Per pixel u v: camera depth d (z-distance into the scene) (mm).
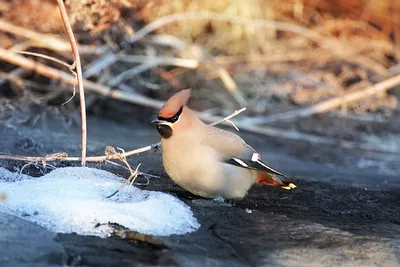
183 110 7324
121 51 12844
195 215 6910
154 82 14125
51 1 12430
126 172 8695
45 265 5301
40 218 6164
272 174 7820
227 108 14273
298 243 6367
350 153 13430
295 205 7969
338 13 17406
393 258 6184
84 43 13203
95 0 10656
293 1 16703
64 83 12141
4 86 12461
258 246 6207
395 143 14070
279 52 15844
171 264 5551
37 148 9617
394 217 7922
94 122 12906
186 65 13312
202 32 15617
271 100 14922
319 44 16312
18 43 12312
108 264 5441
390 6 17625
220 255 5887
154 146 8258
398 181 10883
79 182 7211
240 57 15070
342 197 8695
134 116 13734
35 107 12008
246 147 7652
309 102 14539
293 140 13641
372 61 16281
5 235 5684
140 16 13148
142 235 6117
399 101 15422
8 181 7375
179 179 7422
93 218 6223
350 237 6652
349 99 13828
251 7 15734
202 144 7320
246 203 7754
